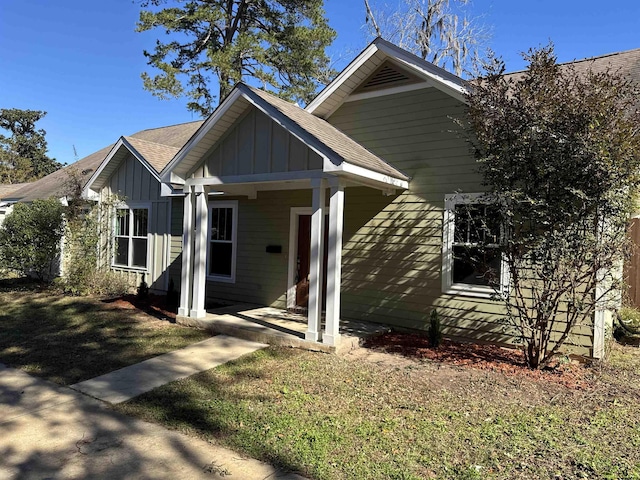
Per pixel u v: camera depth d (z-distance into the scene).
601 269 5.75
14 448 3.78
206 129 7.62
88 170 13.71
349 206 8.86
